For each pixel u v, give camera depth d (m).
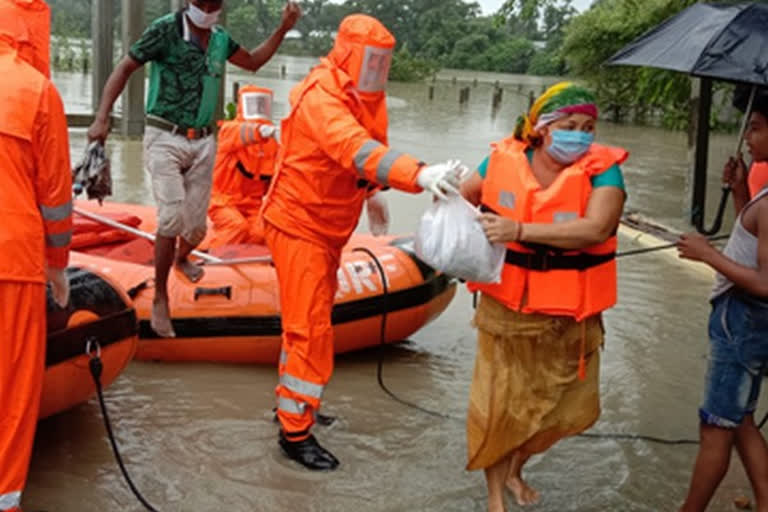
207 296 5.68
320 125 4.19
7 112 3.30
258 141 6.68
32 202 3.40
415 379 5.94
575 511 4.33
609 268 3.92
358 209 4.63
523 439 3.98
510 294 3.83
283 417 4.61
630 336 6.96
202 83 5.23
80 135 16.17
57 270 3.70
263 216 4.62
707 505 4.24
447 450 4.91
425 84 55.91
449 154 17.98
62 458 4.55
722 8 4.32
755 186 4.60
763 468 3.94
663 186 15.12
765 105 3.68
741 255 3.72
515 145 3.95
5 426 3.41
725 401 3.80
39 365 3.50
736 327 3.73
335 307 5.82
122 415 5.08
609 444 5.10
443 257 3.69
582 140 3.73
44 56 3.59
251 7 67.62
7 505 3.46
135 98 15.74
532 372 3.94
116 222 6.54
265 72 49.69
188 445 4.76
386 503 4.30
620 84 29.73
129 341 4.73
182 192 5.30
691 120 10.93
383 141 4.61
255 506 4.21
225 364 5.86
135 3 15.05
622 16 28.36
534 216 3.76
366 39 4.30
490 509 4.12
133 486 4.06
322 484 4.45
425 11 97.06
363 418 5.26
